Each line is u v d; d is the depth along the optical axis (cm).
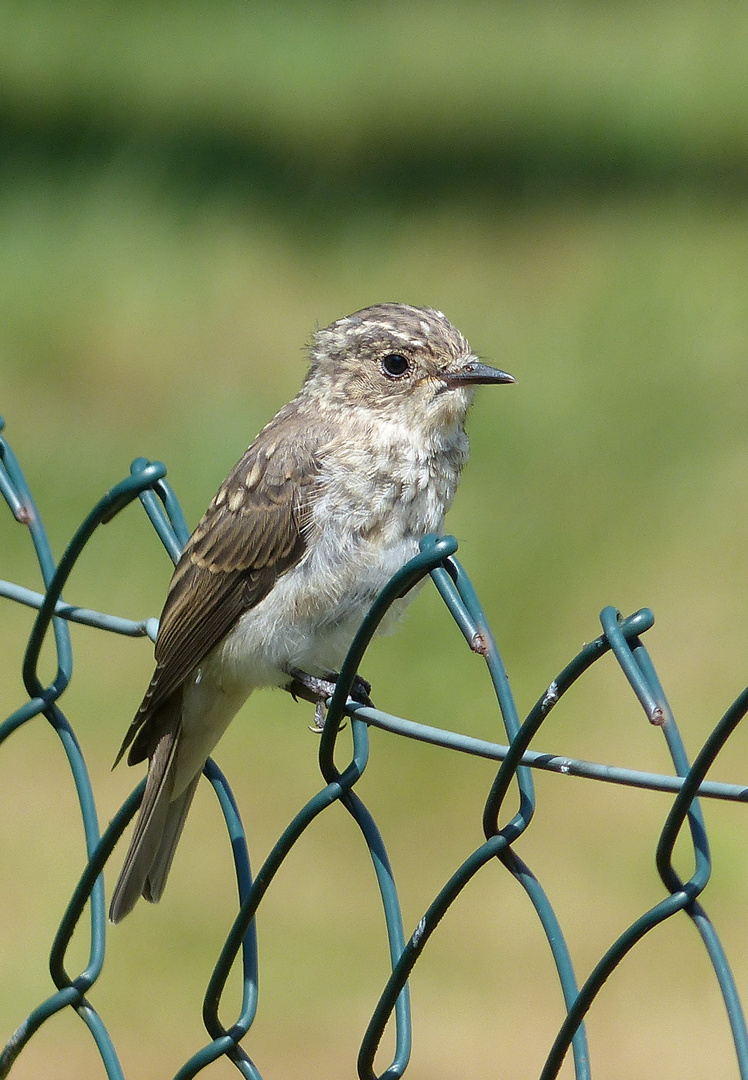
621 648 410
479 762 1211
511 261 2138
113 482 1566
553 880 1095
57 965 575
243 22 3428
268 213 2303
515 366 1848
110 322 1933
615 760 1199
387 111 2836
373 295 2023
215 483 1577
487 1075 951
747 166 2547
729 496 1545
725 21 3531
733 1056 967
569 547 1476
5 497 599
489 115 2794
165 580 1412
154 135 2589
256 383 1781
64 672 591
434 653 1316
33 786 1175
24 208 2297
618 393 1769
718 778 1180
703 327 1927
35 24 3353
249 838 1122
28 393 1748
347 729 1228
